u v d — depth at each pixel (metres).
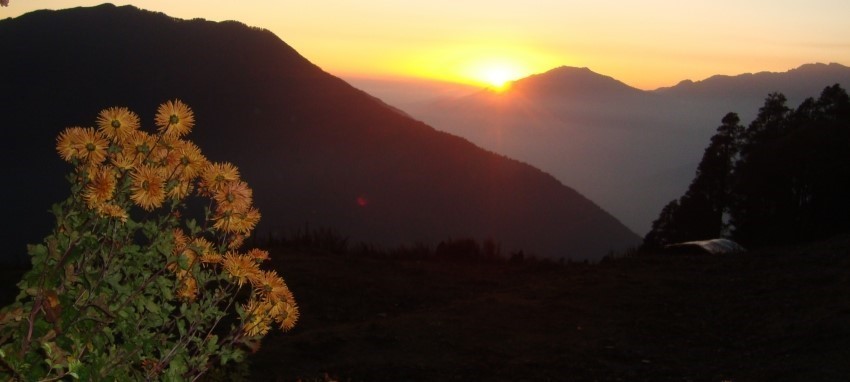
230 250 2.95
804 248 14.23
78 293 2.41
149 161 2.55
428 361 7.55
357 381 6.85
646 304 10.20
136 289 2.53
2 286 9.98
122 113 2.53
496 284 12.76
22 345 2.19
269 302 2.67
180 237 2.65
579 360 7.65
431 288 12.04
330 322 9.54
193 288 2.73
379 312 10.23
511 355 7.83
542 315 9.52
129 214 2.55
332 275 12.17
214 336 2.66
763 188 36.38
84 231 2.42
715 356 7.79
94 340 2.39
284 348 7.77
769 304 9.78
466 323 9.02
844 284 10.21
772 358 7.50
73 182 2.46
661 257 14.68
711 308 9.89
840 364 6.96
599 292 10.89
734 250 17.23
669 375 7.12
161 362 2.53
